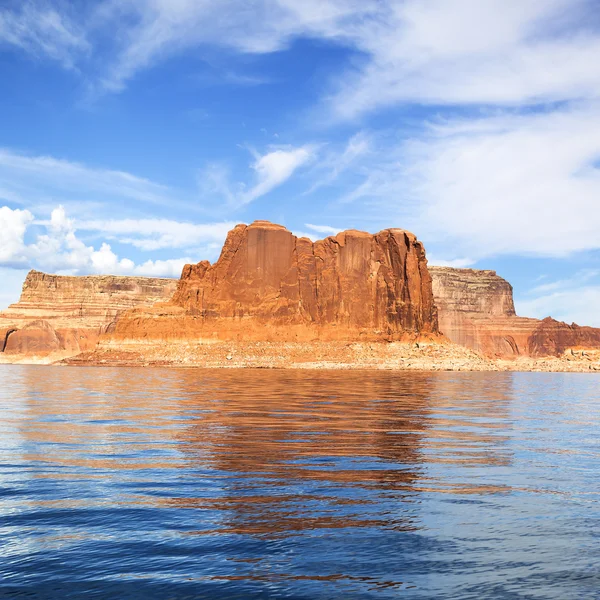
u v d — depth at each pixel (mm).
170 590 11711
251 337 176625
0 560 13227
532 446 29297
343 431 32969
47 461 23906
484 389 82500
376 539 14586
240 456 24969
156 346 176125
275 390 70062
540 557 13633
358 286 187750
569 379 135125
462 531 15320
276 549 13852
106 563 13031
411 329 184250
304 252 190375
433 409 48125
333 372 139875
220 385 81250
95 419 38469
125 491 18969
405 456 25328
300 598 11422
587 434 34656
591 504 18094
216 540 14422
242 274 184125
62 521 15891
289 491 18969
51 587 11828
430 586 12016
